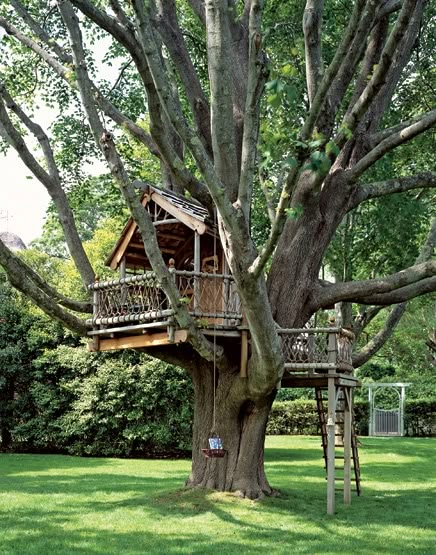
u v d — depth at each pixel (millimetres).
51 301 10609
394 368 34906
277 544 8906
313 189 9656
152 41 7430
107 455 21125
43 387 21391
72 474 15938
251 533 9398
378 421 30672
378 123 12203
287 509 10820
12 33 11633
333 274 20922
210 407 11648
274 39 14266
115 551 8492
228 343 11219
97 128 9383
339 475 15828
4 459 19578
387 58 8570
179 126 7461
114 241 26500
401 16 8234
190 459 20672
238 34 12391
